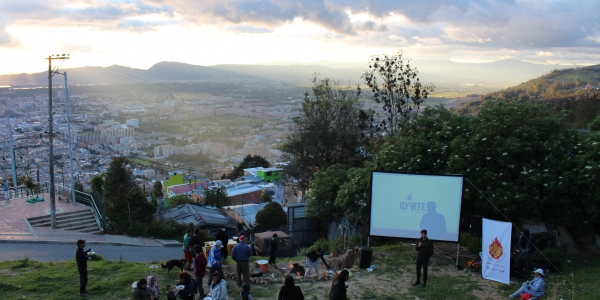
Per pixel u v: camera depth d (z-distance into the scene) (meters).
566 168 14.51
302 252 18.11
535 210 14.20
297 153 31.94
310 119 31.38
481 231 12.77
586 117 38.16
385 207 14.12
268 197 39.56
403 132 20.75
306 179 31.89
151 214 25.27
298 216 23.42
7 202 24.03
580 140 15.66
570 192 14.24
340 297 8.79
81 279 10.68
